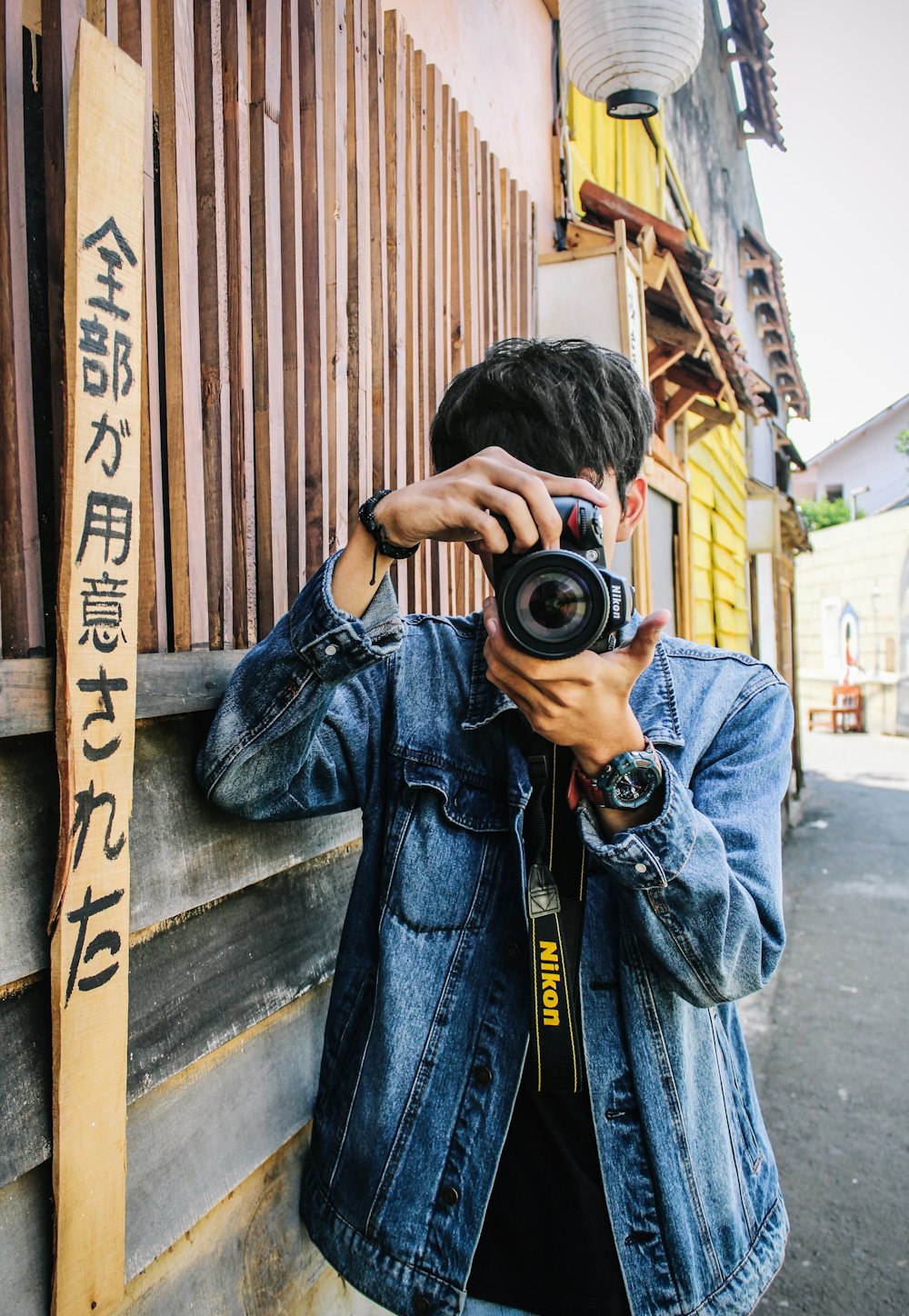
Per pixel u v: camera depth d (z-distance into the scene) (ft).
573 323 10.68
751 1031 15.33
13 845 2.93
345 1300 5.37
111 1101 3.12
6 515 2.96
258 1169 4.54
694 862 2.96
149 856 3.53
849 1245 9.68
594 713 2.85
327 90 5.01
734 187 36.04
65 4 3.09
